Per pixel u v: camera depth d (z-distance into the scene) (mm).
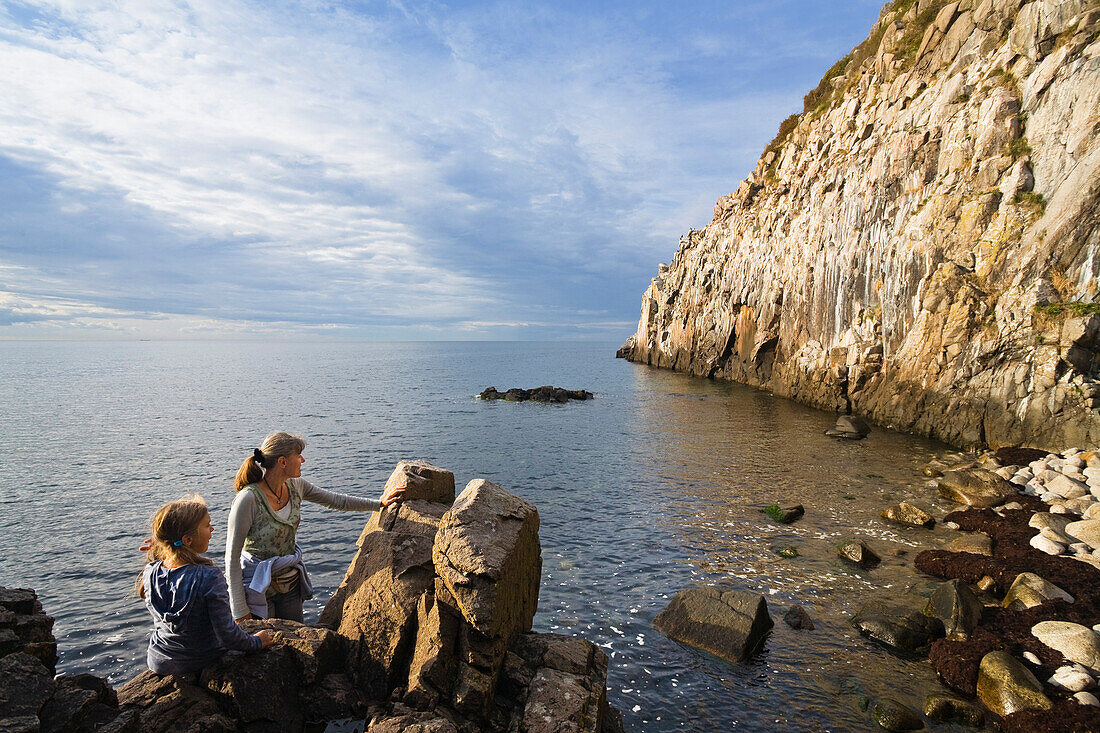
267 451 5660
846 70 54938
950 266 30125
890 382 34094
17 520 18766
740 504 19516
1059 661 9133
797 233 50000
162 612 4559
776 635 10906
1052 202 26750
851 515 18047
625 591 12906
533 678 5500
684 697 9062
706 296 76125
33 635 4602
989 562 13164
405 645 5555
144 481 23922
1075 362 24250
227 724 4465
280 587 5793
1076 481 18500
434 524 6488
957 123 32500
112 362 149750
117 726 3975
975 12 34312
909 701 8844
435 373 98688
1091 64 26125
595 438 33562
